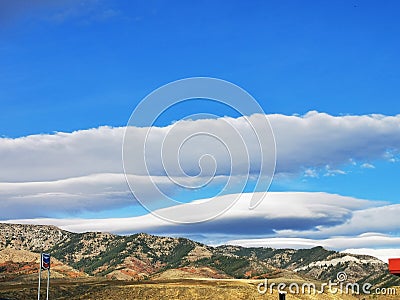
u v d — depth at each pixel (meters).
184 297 182.00
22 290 192.50
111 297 185.75
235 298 180.00
